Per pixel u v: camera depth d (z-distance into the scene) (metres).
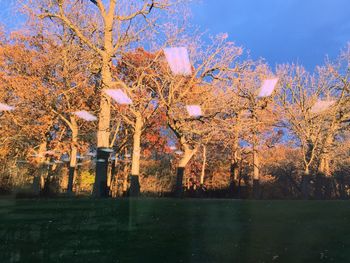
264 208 12.79
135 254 7.48
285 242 8.35
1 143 27.83
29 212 11.43
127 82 28.30
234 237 8.70
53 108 27.75
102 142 22.30
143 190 29.36
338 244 8.09
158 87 26.23
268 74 30.73
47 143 31.19
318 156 35.00
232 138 30.22
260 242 8.27
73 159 28.11
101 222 10.16
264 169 44.09
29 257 7.21
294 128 34.34
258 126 30.17
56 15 23.53
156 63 27.75
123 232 9.10
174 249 7.77
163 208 12.51
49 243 8.03
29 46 28.81
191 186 39.12
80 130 30.81
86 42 23.45
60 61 27.30
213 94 27.42
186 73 23.11
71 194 24.45
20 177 27.39
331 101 32.91
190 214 11.50
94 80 27.09
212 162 40.12
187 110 25.91
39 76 27.98
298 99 34.41
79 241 8.28
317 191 35.06
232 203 13.63
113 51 23.92
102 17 26.03
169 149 31.50
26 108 27.09
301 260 7.19
